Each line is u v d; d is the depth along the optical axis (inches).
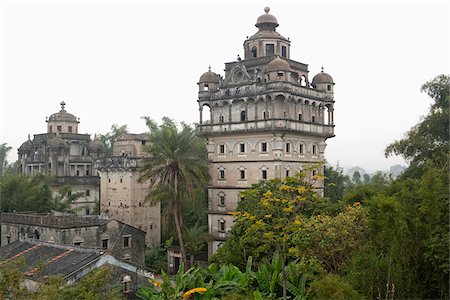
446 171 1327.5
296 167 2233.0
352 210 1204.5
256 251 1475.1
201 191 2305.6
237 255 1628.9
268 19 2455.7
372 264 1005.2
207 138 2381.9
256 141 2208.4
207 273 1437.0
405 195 1162.6
